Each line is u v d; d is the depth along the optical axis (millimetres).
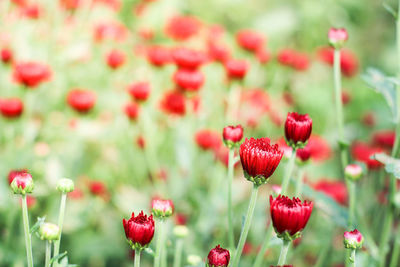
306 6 2303
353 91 2164
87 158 1447
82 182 1337
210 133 1316
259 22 2287
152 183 1420
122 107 1481
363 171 1007
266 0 2443
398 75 1021
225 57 1491
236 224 1220
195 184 1307
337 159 1740
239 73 1353
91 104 1367
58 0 1624
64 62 1524
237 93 1415
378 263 1027
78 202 1239
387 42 2537
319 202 1043
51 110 1487
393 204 1020
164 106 1317
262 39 1608
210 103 1532
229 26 2377
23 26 1488
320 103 1962
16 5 1486
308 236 1212
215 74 1550
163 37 1979
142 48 1625
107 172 1440
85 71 1632
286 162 1019
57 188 900
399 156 1005
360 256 1036
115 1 1778
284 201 854
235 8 2365
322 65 2207
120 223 1283
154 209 904
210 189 1312
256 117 1498
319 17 2299
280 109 1792
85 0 1688
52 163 1231
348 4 2373
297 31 2336
